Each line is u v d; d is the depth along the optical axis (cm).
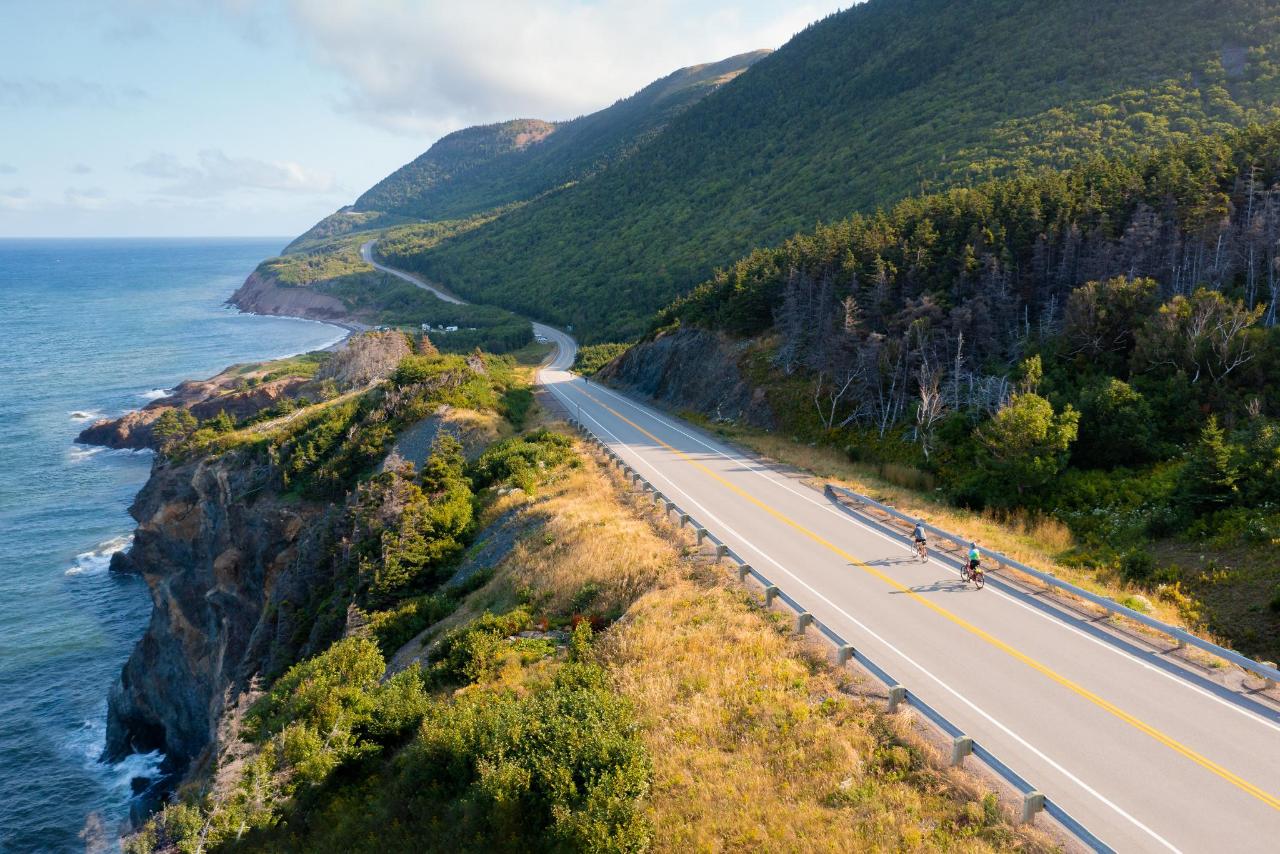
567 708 1612
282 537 5234
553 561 2806
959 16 19562
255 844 1733
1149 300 4141
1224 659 1788
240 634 5291
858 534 2933
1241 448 2841
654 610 2180
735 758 1502
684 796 1421
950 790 1347
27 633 5938
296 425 6347
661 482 3847
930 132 14488
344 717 1938
